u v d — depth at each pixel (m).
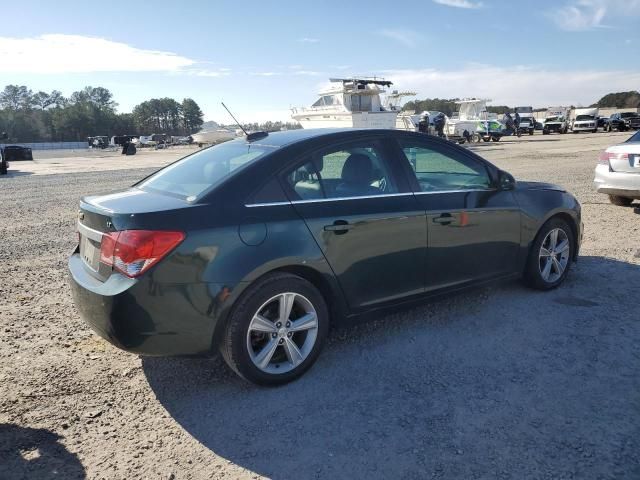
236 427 3.06
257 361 3.39
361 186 3.88
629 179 8.60
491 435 2.89
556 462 2.65
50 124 134.38
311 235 3.51
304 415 3.16
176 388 3.54
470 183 4.53
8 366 3.85
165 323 3.11
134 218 3.11
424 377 3.57
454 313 4.69
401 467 2.66
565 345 3.97
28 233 8.76
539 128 57.03
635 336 4.09
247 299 3.30
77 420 3.15
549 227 5.02
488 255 4.54
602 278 5.49
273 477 2.62
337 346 4.10
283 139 3.92
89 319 3.27
